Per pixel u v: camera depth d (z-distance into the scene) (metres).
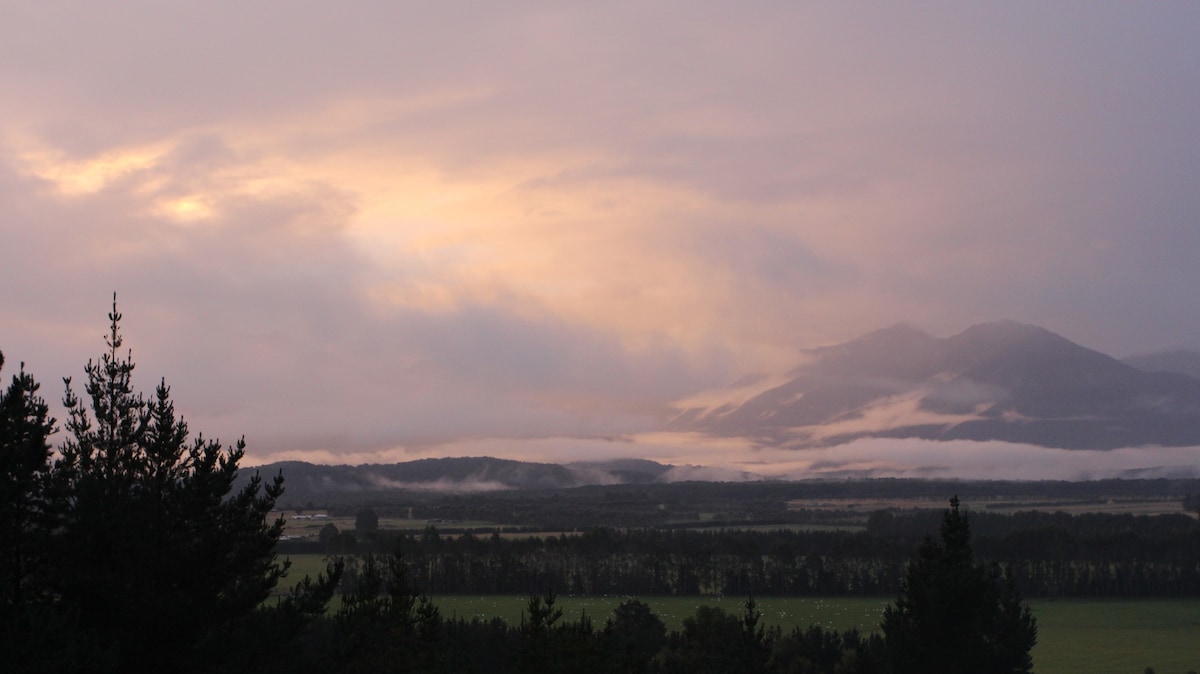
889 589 154.25
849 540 169.75
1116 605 145.38
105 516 30.89
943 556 53.47
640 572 155.25
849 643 93.25
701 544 173.75
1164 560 153.38
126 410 35.00
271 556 34.97
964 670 51.62
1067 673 107.94
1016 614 56.94
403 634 41.06
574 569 154.00
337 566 36.06
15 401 30.25
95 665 26.45
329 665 35.03
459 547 156.75
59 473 31.78
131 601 30.33
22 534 30.25
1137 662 112.50
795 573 155.38
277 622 33.44
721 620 99.94
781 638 96.50
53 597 30.47
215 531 32.88
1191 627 131.62
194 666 31.31
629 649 44.84
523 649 41.22
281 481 35.62
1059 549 156.25
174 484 33.12
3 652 25.34
